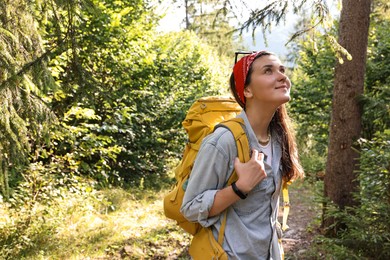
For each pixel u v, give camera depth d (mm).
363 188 4871
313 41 4953
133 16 9547
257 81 1710
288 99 1705
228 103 1917
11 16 3854
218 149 1657
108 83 8672
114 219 6688
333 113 5895
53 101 6875
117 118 8914
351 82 5711
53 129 4715
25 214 5559
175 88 11516
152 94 10055
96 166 8305
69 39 4258
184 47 13359
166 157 11086
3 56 3684
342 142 5773
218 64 17609
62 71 6363
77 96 4480
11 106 3768
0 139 3734
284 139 1872
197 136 1871
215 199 1630
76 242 5457
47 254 4930
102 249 5340
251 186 1610
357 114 5754
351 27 5668
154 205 7969
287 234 6324
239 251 1669
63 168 7551
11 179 5910
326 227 5871
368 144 5000
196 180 1687
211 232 1726
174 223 6684
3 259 4594
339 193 5805
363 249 4621
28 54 3977
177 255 5406
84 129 7258
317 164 12414
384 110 5859
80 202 6801
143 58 9562
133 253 5316
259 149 1739
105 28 8234
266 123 1786
